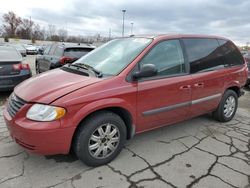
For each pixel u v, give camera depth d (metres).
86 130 3.01
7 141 3.77
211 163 3.42
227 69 4.77
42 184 2.83
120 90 3.18
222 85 4.67
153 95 3.52
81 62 4.04
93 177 2.99
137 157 3.49
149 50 3.60
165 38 3.87
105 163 3.27
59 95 2.86
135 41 3.90
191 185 2.92
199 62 4.24
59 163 3.26
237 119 5.37
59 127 2.79
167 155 3.59
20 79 6.29
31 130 2.74
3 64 6.05
